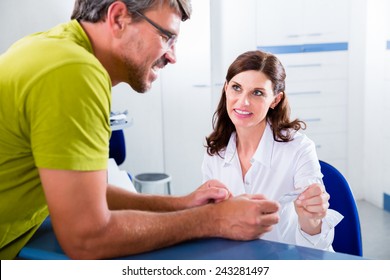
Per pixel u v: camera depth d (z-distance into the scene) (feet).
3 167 2.80
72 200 2.56
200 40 10.59
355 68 11.47
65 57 2.58
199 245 2.86
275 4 10.76
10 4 9.67
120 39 3.01
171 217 2.88
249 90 4.69
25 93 2.54
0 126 2.68
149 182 9.88
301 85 11.24
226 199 3.16
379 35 10.83
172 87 10.85
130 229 2.72
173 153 11.19
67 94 2.50
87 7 3.03
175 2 3.02
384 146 11.09
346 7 11.09
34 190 2.94
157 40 3.03
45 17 9.91
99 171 2.64
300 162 4.84
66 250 2.71
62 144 2.51
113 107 10.64
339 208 4.55
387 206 11.26
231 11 10.64
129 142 10.93
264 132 4.96
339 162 11.91
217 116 5.20
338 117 11.64
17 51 2.77
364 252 9.20
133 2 2.90
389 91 10.68
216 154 5.27
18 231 3.06
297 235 4.08
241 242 2.90
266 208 2.90
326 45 11.16
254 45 10.88
